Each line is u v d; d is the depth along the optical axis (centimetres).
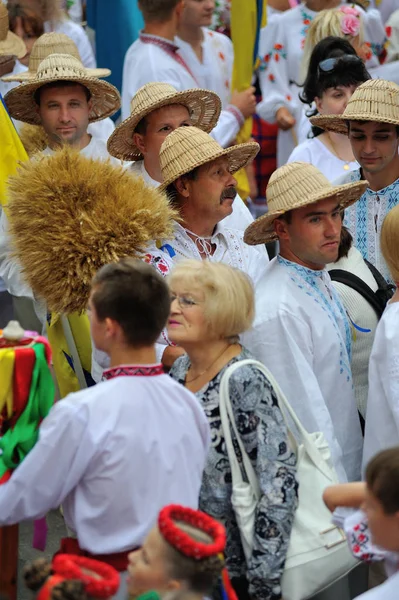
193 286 1247
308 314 1484
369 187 1861
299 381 1439
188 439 1141
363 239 1859
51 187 1422
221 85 2780
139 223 1425
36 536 1279
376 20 2823
